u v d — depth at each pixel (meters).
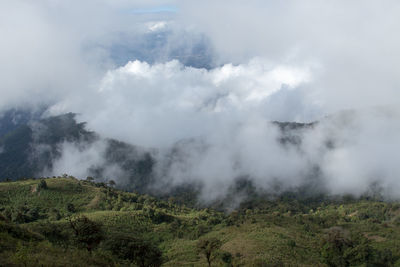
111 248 51.16
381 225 136.12
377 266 74.44
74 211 122.56
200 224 125.56
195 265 70.94
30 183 138.38
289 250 83.62
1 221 47.09
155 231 108.94
